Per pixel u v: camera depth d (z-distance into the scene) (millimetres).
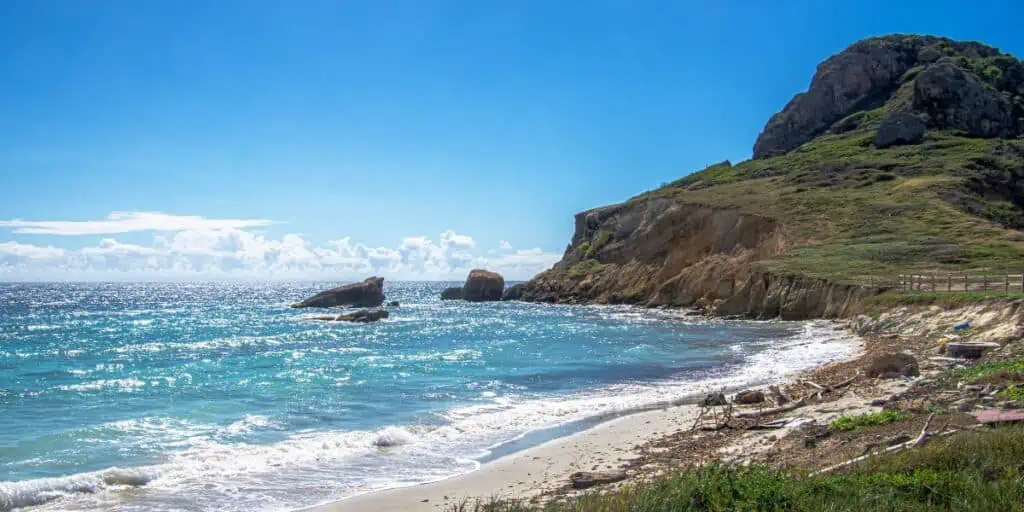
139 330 56344
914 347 26938
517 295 97125
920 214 61812
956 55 109688
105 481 12602
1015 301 27203
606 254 88750
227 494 12016
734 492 8250
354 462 14172
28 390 24656
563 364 30438
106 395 23422
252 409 20406
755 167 94500
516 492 11594
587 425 17438
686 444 14367
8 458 14711
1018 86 97375
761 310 52562
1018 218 63656
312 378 26797
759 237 67125
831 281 47375
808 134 111062
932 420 11977
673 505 8070
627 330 48812
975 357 21906
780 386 20812
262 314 78375
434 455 14688
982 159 74125
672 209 79062
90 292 185625
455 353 35656
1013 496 7223
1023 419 10805
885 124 87625
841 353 29734
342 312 81500
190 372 29562
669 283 70688
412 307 88312
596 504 8320
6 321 68188
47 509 11242
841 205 67625
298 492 12078
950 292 35094
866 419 13180
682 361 30594
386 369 29406
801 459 11211
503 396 22266
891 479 8109
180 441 16234
